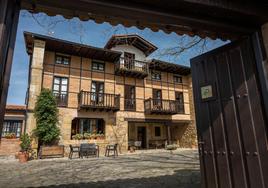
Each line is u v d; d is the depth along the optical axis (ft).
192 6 5.68
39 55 41.75
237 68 7.43
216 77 8.15
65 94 45.24
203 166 8.10
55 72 45.21
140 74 53.11
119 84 52.47
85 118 46.98
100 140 46.21
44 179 19.80
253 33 6.86
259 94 6.65
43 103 39.50
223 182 7.30
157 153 46.42
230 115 7.44
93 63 50.62
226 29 6.61
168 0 5.42
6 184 17.87
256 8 6.11
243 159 6.84
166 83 59.72
